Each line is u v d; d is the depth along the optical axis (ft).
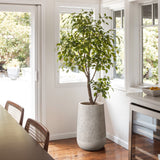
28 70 14.70
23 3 13.99
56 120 15.17
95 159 12.41
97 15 15.42
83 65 12.87
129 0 12.95
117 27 14.97
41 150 5.36
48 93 14.88
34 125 6.59
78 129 13.51
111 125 14.94
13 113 8.86
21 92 14.66
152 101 8.70
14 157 5.01
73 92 15.39
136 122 9.62
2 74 14.28
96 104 13.60
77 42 12.64
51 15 14.60
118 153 13.11
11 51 14.34
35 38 14.53
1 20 14.02
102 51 12.72
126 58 13.38
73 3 14.87
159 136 8.52
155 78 12.48
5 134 6.39
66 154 13.00
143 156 9.30
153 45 12.51
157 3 12.14
